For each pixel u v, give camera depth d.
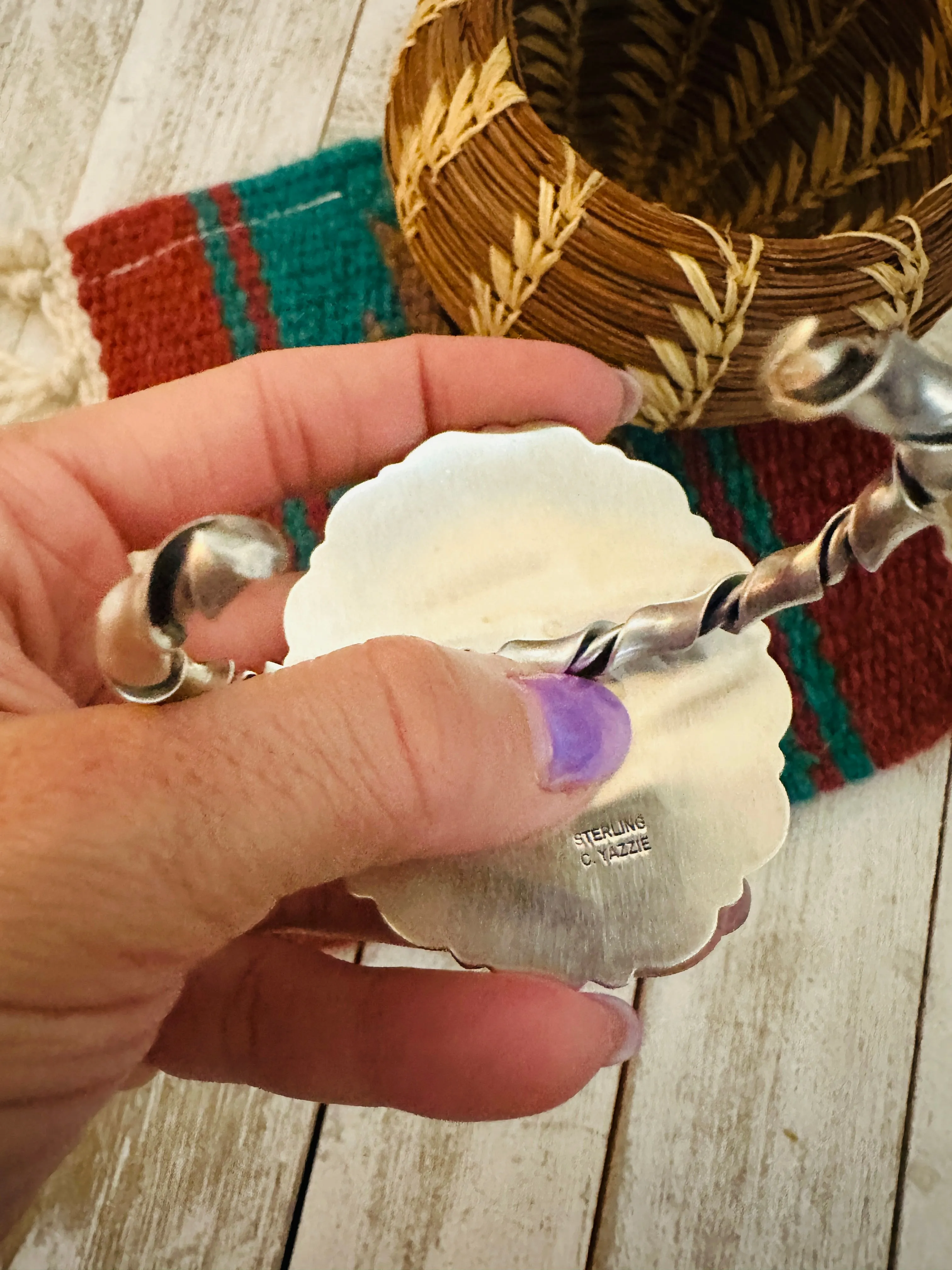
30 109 0.20
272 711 0.09
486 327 0.15
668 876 0.12
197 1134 0.17
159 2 0.20
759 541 0.18
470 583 0.13
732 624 0.11
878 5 0.15
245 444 0.14
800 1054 0.17
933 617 0.18
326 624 0.13
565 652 0.12
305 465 0.15
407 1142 0.17
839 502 0.18
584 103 0.18
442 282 0.15
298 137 0.20
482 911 0.12
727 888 0.12
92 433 0.13
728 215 0.18
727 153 0.18
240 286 0.19
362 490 0.13
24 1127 0.09
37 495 0.13
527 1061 0.13
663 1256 0.17
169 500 0.14
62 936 0.09
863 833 0.18
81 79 0.20
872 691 0.18
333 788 0.09
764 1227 0.17
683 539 0.13
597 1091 0.17
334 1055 0.13
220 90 0.20
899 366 0.07
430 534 0.13
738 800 0.12
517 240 0.13
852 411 0.07
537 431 0.13
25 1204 0.10
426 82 0.14
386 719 0.10
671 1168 0.17
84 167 0.20
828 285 0.13
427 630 0.12
